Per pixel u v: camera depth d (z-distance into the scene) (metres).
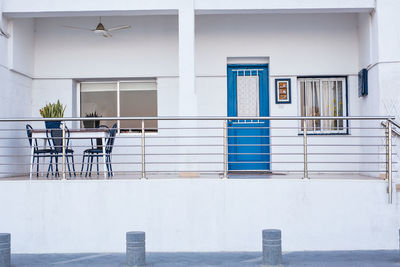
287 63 9.29
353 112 9.18
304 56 9.27
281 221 6.82
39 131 7.79
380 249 6.75
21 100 8.96
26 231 6.81
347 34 9.22
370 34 8.28
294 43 9.29
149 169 9.41
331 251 6.70
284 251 6.73
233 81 9.55
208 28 9.32
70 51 9.45
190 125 7.69
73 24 9.50
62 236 6.81
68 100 9.46
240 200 6.83
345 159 9.18
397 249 6.74
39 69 9.45
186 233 6.82
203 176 8.15
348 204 6.79
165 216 6.84
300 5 7.96
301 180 6.82
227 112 9.48
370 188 6.79
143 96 9.72
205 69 9.30
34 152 7.80
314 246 6.78
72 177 8.03
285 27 9.31
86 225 6.82
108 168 8.19
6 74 8.34
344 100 9.38
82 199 6.83
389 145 6.72
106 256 6.49
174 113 9.41
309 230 6.80
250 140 9.47
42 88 9.46
